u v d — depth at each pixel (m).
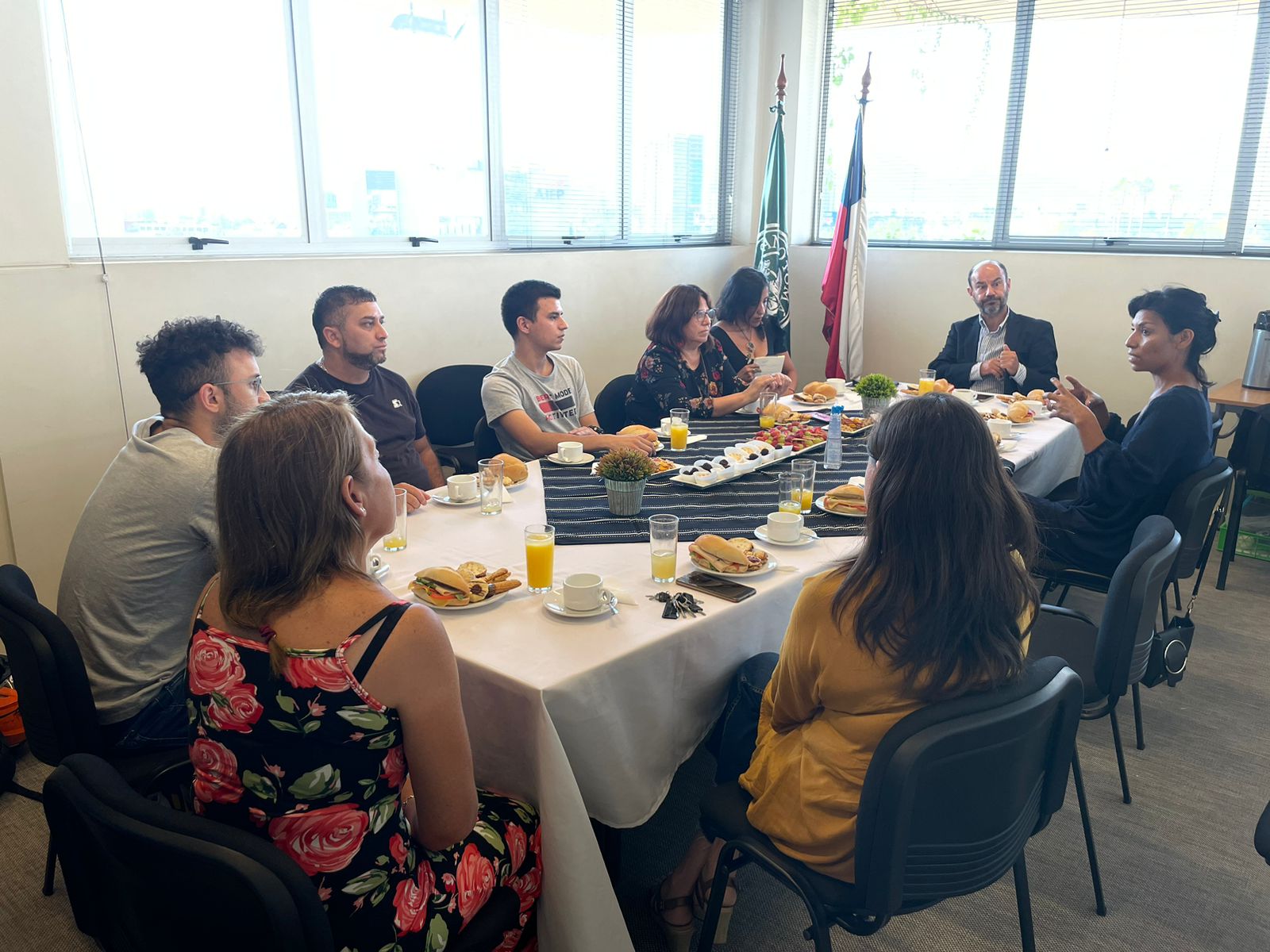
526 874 1.29
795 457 2.61
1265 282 4.00
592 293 4.39
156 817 0.92
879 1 4.93
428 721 1.06
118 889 1.02
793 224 5.32
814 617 1.22
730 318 3.73
